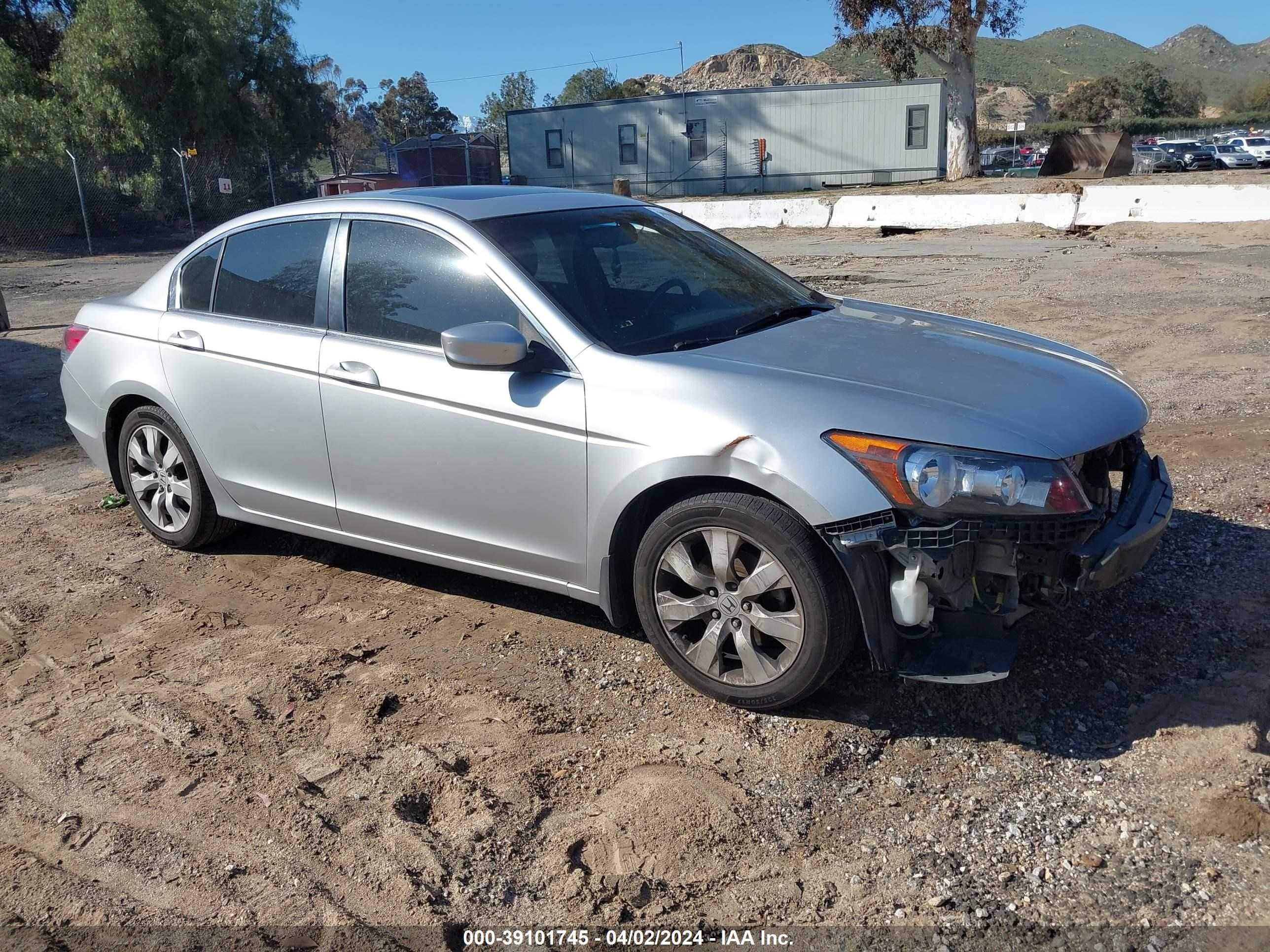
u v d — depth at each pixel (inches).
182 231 1185.4
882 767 120.7
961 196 823.7
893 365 135.0
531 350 140.9
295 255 169.0
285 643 157.8
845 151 1429.6
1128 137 1061.1
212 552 196.2
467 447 145.3
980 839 107.9
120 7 1165.7
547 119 1574.8
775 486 120.5
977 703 131.8
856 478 117.6
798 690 125.4
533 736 130.1
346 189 1111.6
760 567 125.1
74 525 214.2
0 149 1162.6
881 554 119.3
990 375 133.7
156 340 183.8
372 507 159.9
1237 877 99.7
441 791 119.6
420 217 155.7
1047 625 149.5
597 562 137.9
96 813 118.3
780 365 133.0
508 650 152.5
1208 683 133.0
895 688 136.2
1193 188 715.4
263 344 167.2
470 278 148.8
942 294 461.4
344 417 157.6
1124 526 126.0
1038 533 116.5
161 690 144.9
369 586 178.1
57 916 102.5
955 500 115.0
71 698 144.1
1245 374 285.6
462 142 1459.2
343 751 128.3
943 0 1103.6
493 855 108.8
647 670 145.0
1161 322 367.6
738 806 114.6
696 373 130.4
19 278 757.3
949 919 97.1
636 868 106.0
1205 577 163.0
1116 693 132.7
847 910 99.2
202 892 105.0
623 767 122.6
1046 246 668.1
